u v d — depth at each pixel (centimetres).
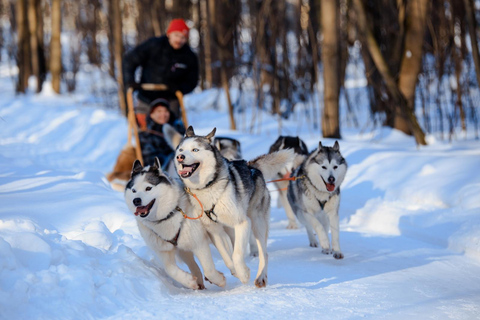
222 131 1437
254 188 548
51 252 421
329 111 1308
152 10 2298
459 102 1415
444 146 1152
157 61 1020
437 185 799
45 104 2189
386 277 534
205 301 427
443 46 1462
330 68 1291
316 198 644
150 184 454
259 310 406
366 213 826
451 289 495
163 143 972
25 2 2658
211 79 2328
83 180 792
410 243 685
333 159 635
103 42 3547
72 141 1533
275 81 1727
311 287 491
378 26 1667
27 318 347
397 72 1398
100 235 521
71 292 385
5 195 636
